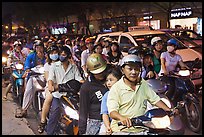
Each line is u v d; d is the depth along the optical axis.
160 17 21.36
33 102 7.29
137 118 3.41
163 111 3.45
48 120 5.53
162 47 7.41
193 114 6.11
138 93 3.64
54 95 5.48
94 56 4.33
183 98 6.20
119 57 8.08
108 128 3.77
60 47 5.72
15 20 33.53
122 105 3.63
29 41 12.36
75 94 5.32
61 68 5.61
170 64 7.09
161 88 5.62
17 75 8.36
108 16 25.50
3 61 11.83
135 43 10.59
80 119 4.38
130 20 23.23
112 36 11.68
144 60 6.15
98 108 4.32
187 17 19.00
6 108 8.36
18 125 6.91
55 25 32.59
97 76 4.32
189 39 11.79
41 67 7.20
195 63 8.82
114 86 3.65
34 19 33.34
